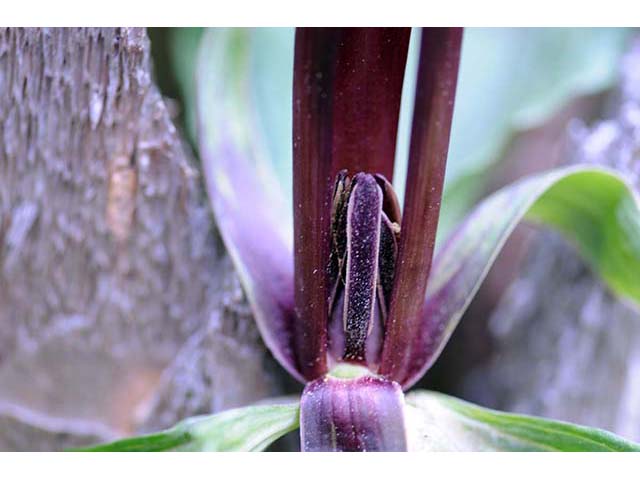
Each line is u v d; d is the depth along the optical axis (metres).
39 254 0.12
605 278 0.12
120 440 0.09
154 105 0.10
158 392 0.12
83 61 0.10
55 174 0.11
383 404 0.08
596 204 0.11
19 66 0.10
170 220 0.11
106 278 0.12
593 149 0.13
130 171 0.11
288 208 0.11
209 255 0.12
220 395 0.12
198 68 0.11
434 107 0.08
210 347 0.12
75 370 0.13
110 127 0.10
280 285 0.10
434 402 0.09
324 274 0.09
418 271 0.08
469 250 0.10
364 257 0.08
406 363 0.09
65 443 0.13
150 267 0.12
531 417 0.09
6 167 0.11
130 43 0.10
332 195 0.09
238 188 0.11
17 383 0.13
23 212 0.11
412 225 0.08
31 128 0.10
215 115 0.11
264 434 0.09
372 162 0.09
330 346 0.09
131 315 0.12
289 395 0.12
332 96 0.08
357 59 0.09
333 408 0.08
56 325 0.12
